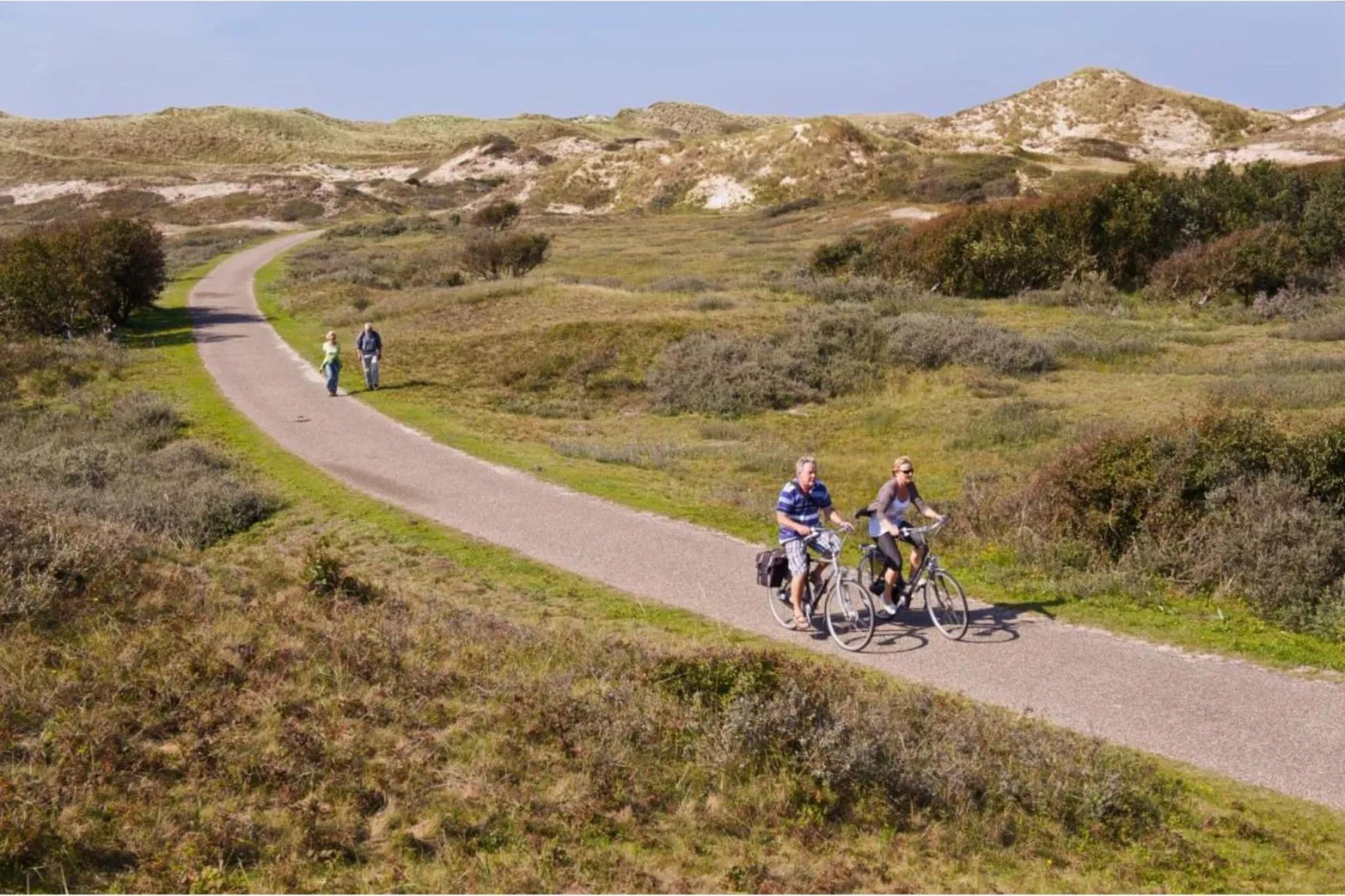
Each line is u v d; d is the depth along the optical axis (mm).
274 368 32438
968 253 43906
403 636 10828
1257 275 39188
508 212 79438
